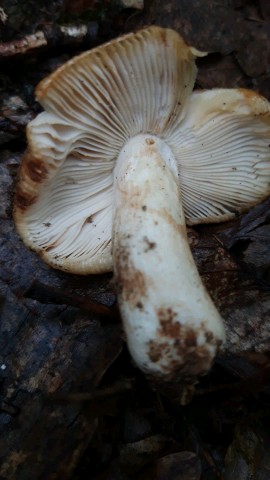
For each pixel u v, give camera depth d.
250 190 0.16
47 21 0.19
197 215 0.17
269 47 0.20
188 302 0.11
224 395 0.13
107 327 0.13
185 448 0.12
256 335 0.13
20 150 0.18
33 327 0.14
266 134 0.13
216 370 0.13
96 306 0.13
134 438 0.12
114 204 0.13
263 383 0.12
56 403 0.12
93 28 0.20
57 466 0.11
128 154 0.13
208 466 0.12
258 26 0.20
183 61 0.11
